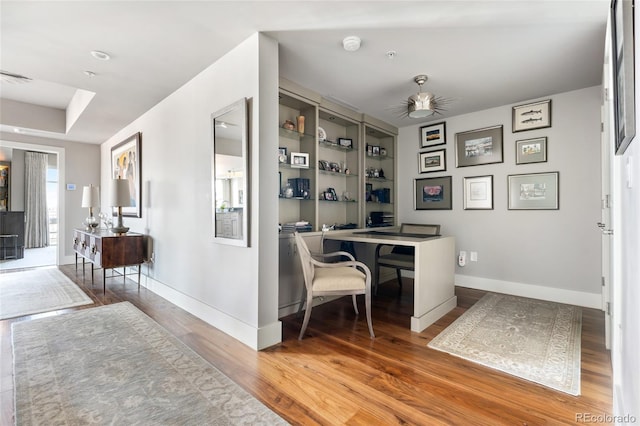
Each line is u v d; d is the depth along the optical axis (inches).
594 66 103.8
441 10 74.5
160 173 137.3
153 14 76.1
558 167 128.3
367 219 166.9
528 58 98.7
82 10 74.3
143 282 153.6
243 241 89.0
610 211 85.4
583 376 70.4
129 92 127.1
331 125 154.7
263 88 86.7
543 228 132.0
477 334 94.3
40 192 307.6
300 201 137.9
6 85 150.3
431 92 126.6
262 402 61.1
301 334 92.0
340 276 96.6
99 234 150.3
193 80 114.0
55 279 165.9
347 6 72.9
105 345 85.7
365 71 108.9
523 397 62.8
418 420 56.0
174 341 89.0
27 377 69.1
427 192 168.4
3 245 235.3
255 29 83.4
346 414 57.6
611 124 69.4
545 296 131.2
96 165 222.7
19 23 79.7
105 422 54.6
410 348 85.3
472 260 152.2
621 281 57.9
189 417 56.2
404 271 177.6
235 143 92.6
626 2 38.3
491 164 146.0
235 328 92.4
